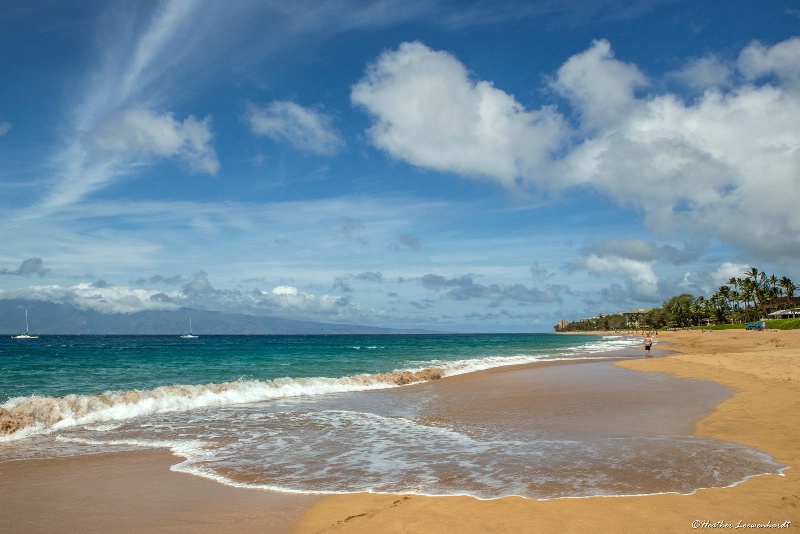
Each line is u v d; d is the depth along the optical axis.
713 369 25.75
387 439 11.03
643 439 10.30
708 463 8.34
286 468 8.71
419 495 7.02
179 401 16.12
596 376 24.81
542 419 13.14
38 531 5.91
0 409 12.32
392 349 70.94
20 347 78.94
